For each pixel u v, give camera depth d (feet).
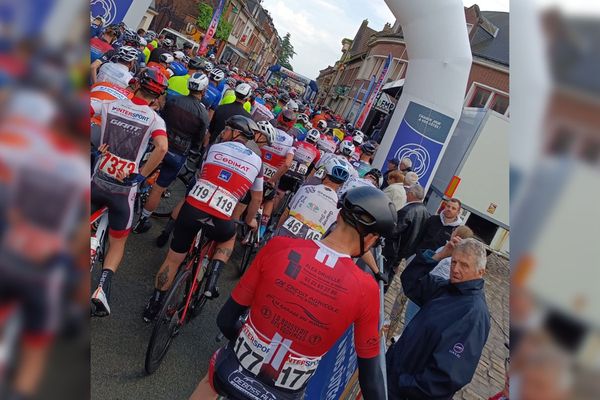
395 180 17.76
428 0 25.67
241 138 10.57
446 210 17.01
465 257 7.77
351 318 5.46
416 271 13.21
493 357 18.01
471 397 14.33
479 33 89.40
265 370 5.62
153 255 14.46
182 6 135.54
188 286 10.38
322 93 227.61
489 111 34.63
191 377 9.95
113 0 33.73
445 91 27.12
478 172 35.06
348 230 5.65
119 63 16.12
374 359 5.61
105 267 9.06
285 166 15.66
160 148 9.14
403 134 28.40
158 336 9.22
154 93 9.02
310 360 5.60
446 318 7.53
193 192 9.87
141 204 16.42
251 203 11.04
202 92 14.78
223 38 157.38
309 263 5.46
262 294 5.54
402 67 109.50
